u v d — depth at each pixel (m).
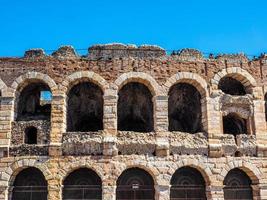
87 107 48.66
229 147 41.25
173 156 40.34
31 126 41.09
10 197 39.91
